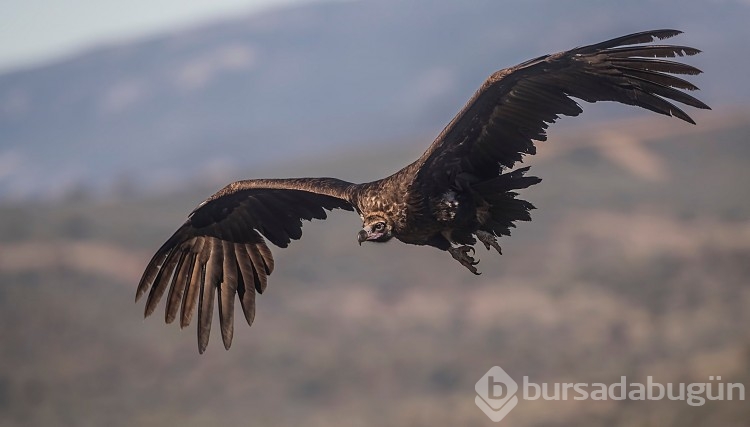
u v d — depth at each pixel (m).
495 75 18.25
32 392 103.19
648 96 18.39
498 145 18.81
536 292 124.50
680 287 116.44
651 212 166.38
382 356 108.88
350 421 94.31
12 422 98.62
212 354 113.19
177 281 21.09
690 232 155.00
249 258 21.27
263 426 95.75
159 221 180.62
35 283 137.25
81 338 117.31
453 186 18.69
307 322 124.00
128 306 129.50
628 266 129.00
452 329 119.62
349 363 108.31
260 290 21.19
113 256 153.25
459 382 101.19
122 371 108.69
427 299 131.00
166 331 119.88
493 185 18.39
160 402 102.94
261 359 110.50
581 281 124.81
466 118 18.56
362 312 129.12
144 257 154.50
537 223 157.00
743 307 104.56
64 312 123.75
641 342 95.88
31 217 164.88
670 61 17.97
